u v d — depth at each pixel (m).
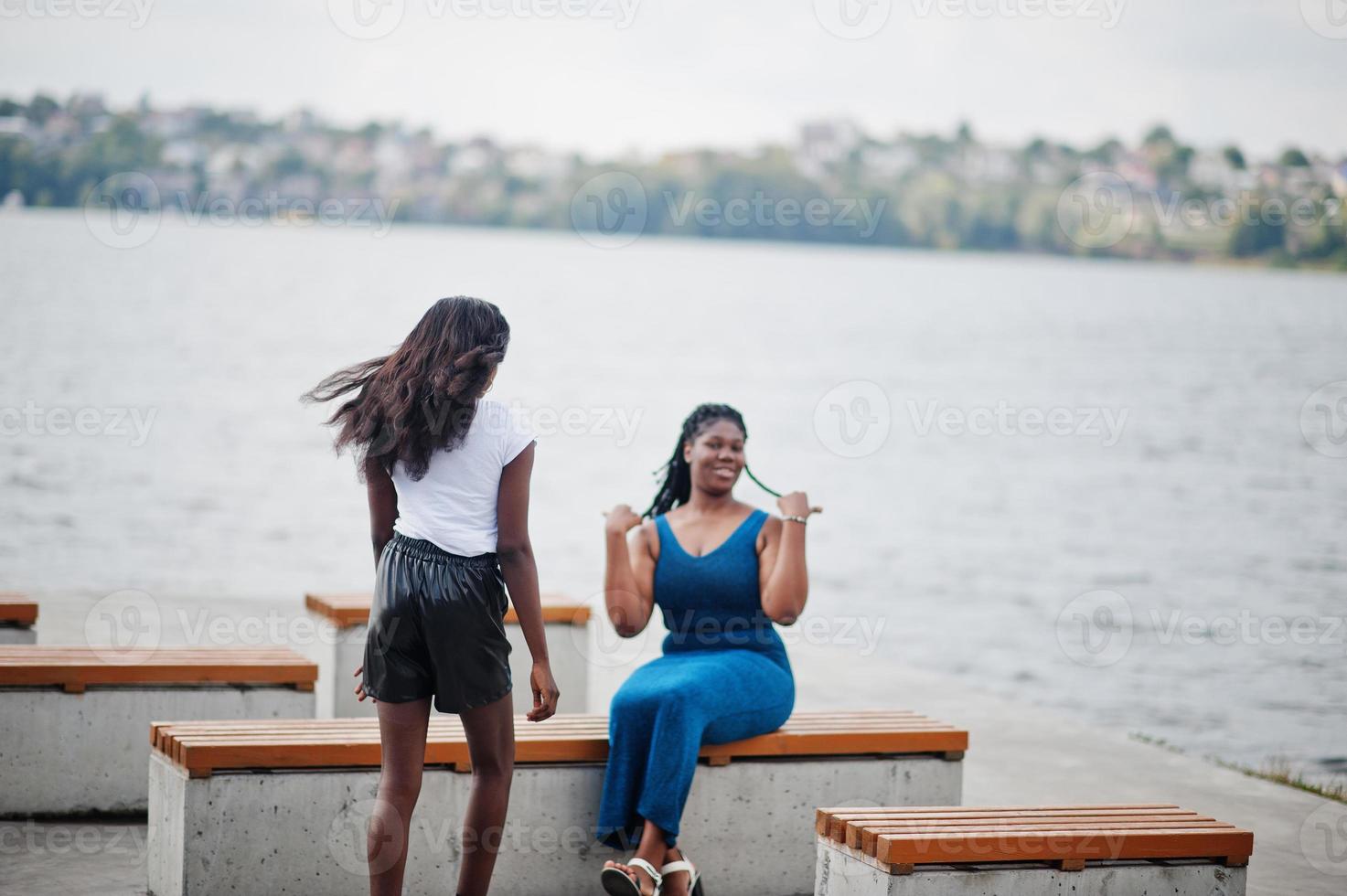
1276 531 24.48
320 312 56.88
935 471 33.31
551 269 97.06
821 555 21.27
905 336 66.06
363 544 18.41
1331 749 9.23
